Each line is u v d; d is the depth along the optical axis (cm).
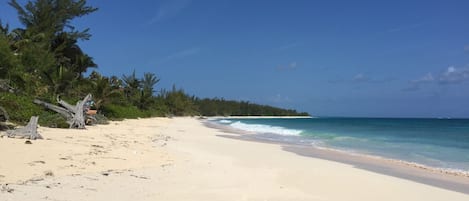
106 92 3900
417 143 2275
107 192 682
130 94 6128
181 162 1119
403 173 1155
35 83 2883
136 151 1276
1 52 2511
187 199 679
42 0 4200
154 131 2573
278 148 1816
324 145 2098
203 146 1722
